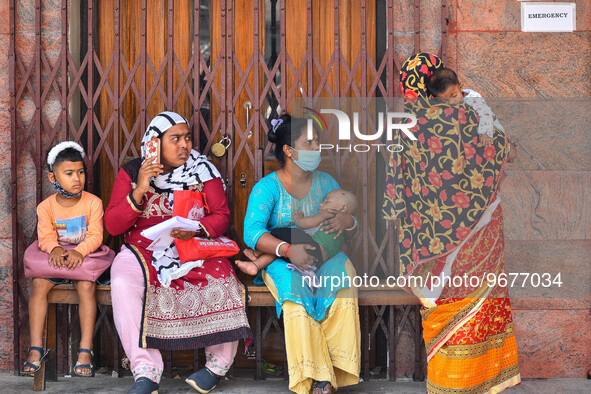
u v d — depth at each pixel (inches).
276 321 156.6
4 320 158.9
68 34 157.6
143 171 141.3
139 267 139.9
